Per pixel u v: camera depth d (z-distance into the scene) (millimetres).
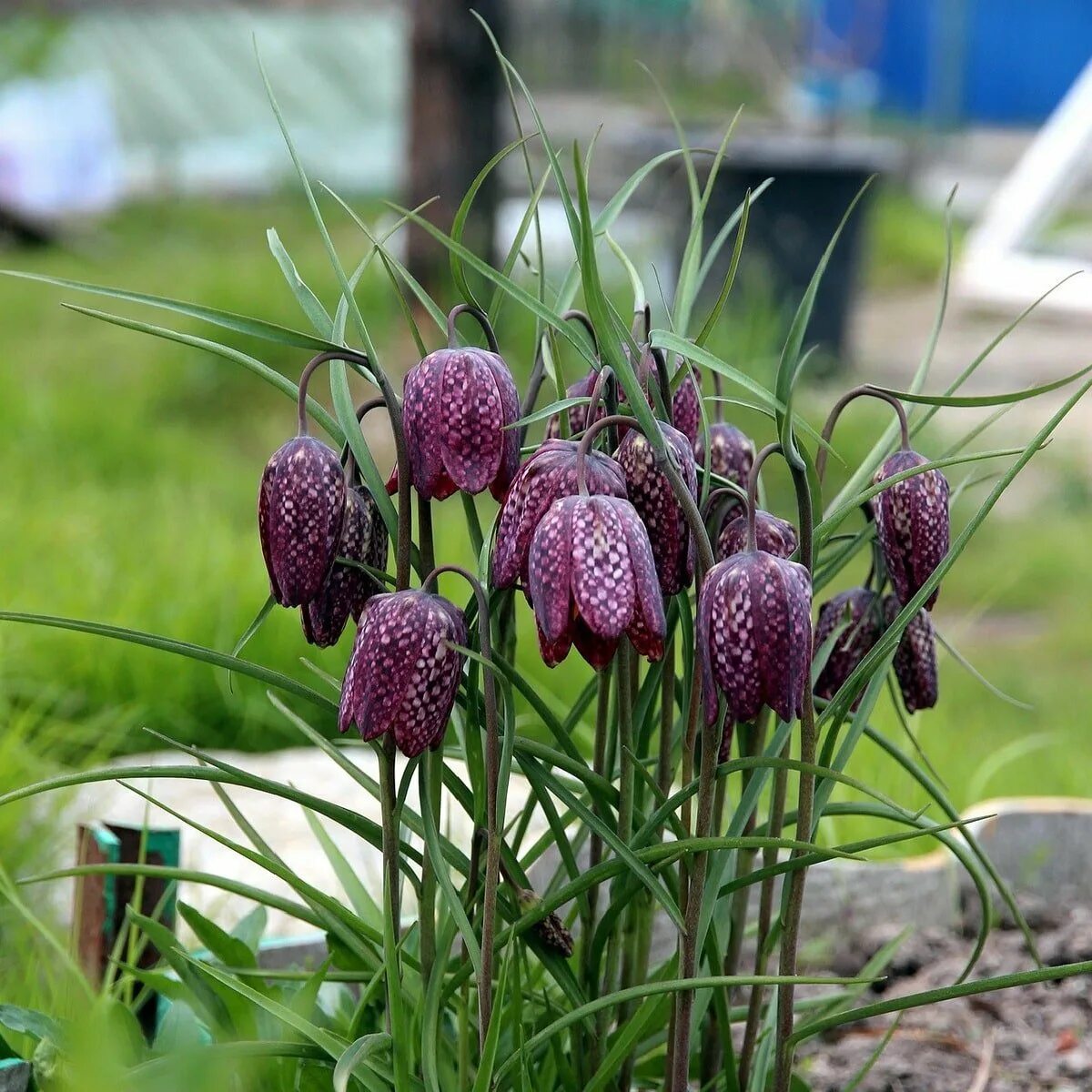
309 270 4047
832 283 3955
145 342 3834
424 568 840
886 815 881
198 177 7043
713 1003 945
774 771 893
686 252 895
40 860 1262
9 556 1930
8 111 6254
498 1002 827
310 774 1579
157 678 1741
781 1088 874
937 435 3141
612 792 865
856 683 838
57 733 1533
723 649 798
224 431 3391
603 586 777
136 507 2416
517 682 863
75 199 6363
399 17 7137
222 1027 924
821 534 836
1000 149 9500
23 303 4293
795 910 866
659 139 4266
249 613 1820
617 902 873
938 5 9469
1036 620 2668
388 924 846
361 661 810
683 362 860
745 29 8031
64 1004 1005
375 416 3201
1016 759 1741
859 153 3955
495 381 810
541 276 868
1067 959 1201
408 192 3107
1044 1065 1101
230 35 7070
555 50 8203
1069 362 4324
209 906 1212
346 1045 873
